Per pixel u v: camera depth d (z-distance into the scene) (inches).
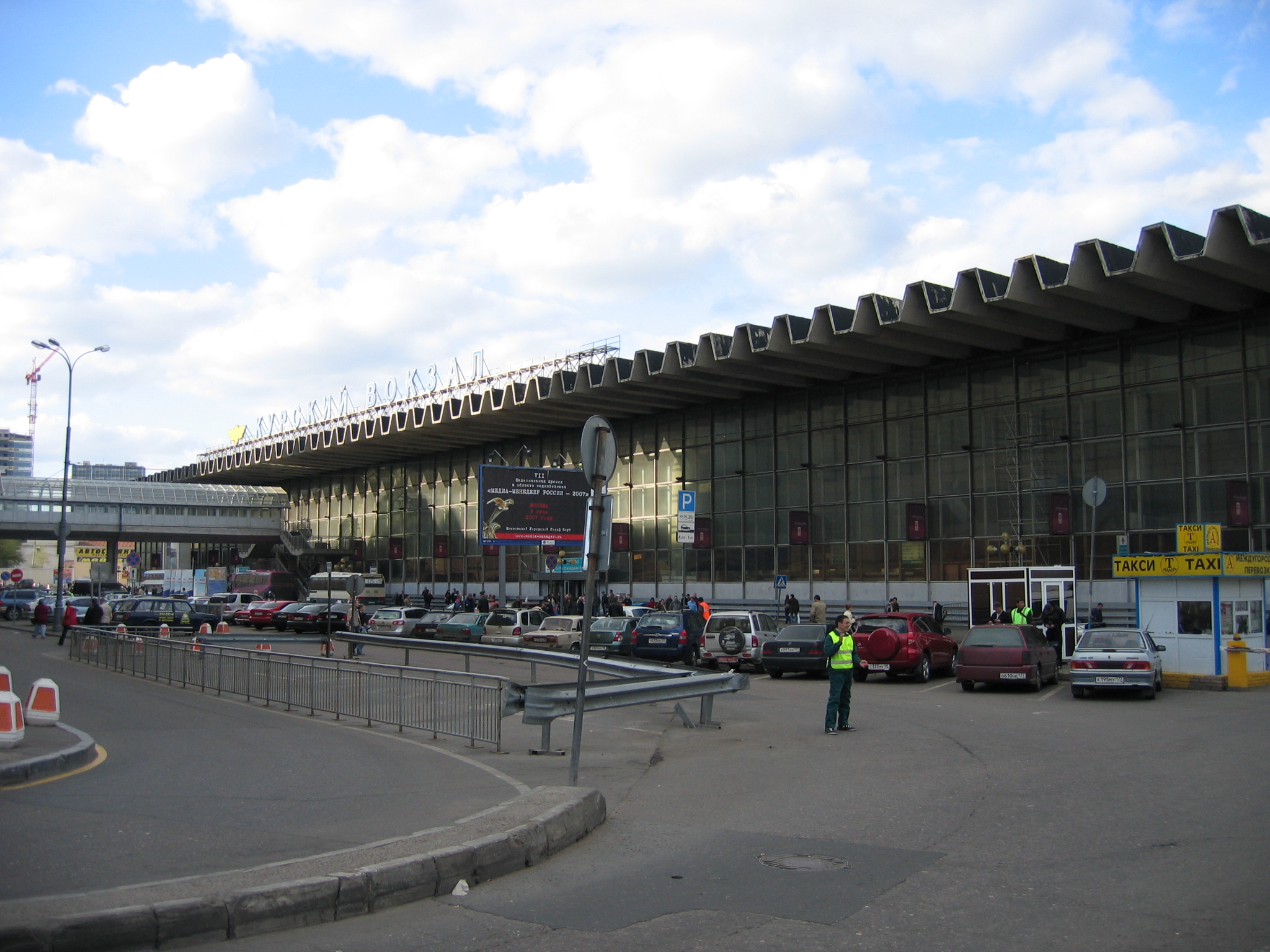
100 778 418.6
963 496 1419.8
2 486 2760.8
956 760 486.9
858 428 1556.3
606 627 1266.0
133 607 1657.2
